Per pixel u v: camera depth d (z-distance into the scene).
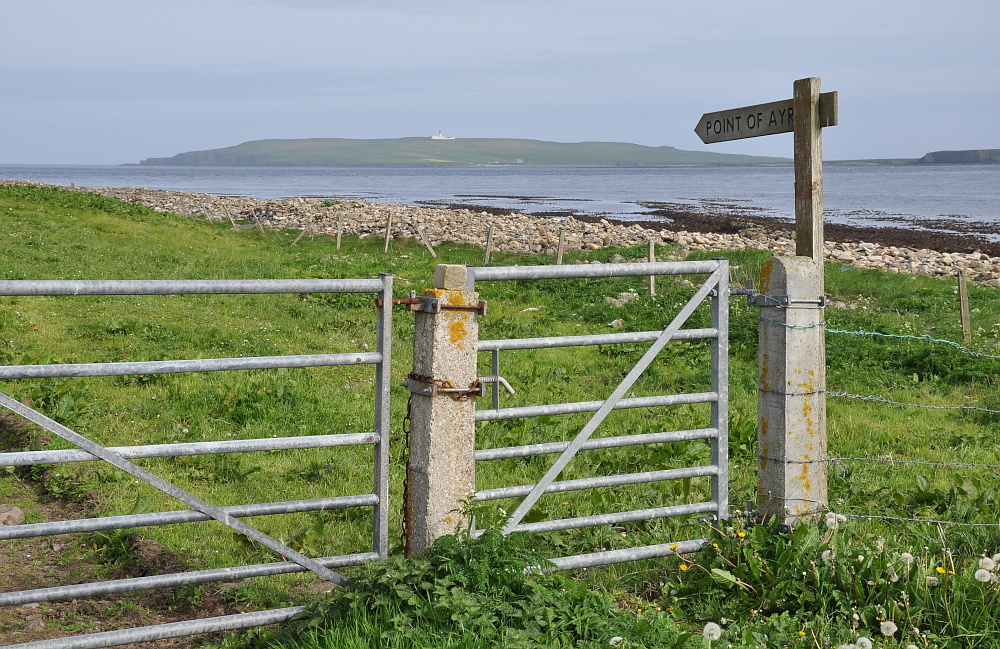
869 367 13.92
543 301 20.55
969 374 13.31
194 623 4.39
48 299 15.77
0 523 6.63
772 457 5.66
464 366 4.73
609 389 12.20
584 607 4.53
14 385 9.94
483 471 8.10
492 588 4.48
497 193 139.88
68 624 5.14
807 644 4.49
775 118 5.86
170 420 9.38
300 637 4.47
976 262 34.12
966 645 4.52
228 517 4.47
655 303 19.09
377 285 4.65
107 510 6.83
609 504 6.96
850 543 5.46
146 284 4.14
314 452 8.59
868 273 27.16
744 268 23.89
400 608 4.45
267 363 4.46
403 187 172.50
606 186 177.62
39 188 35.59
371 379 11.99
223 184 192.75
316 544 6.27
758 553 5.29
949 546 5.65
